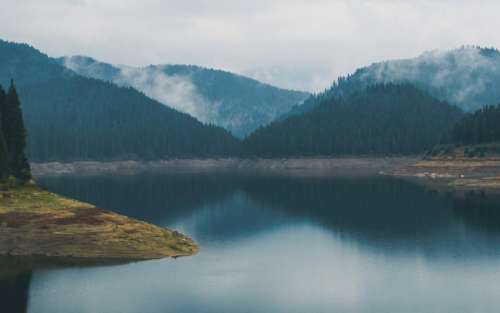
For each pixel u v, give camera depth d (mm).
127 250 93875
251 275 85312
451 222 129750
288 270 88438
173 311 68875
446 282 81438
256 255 98750
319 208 158125
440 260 94250
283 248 104938
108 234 96812
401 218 137375
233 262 93188
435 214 141500
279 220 138375
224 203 170625
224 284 80250
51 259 90188
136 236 98625
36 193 114062
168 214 146375
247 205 166375
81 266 87188
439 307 71000
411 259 95438
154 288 77625
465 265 90750
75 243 93938
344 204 165000
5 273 82688
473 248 102625
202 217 142500
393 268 89750
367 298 74500
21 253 92188
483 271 86938
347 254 99750
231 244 108312
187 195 191500
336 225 129750
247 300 73438
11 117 120875
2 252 92500
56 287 76938
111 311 68438
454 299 73875
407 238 112812
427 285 80125
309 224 131500
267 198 183625
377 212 147875
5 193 109500
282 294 75938
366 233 119125
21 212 102062
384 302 72938
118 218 104938
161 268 87625
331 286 79875
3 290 75438
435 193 184750
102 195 184875
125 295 74312
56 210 104750
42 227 96000
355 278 84062
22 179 119750
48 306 69750
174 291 76438
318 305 71812
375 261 94438
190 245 103562
